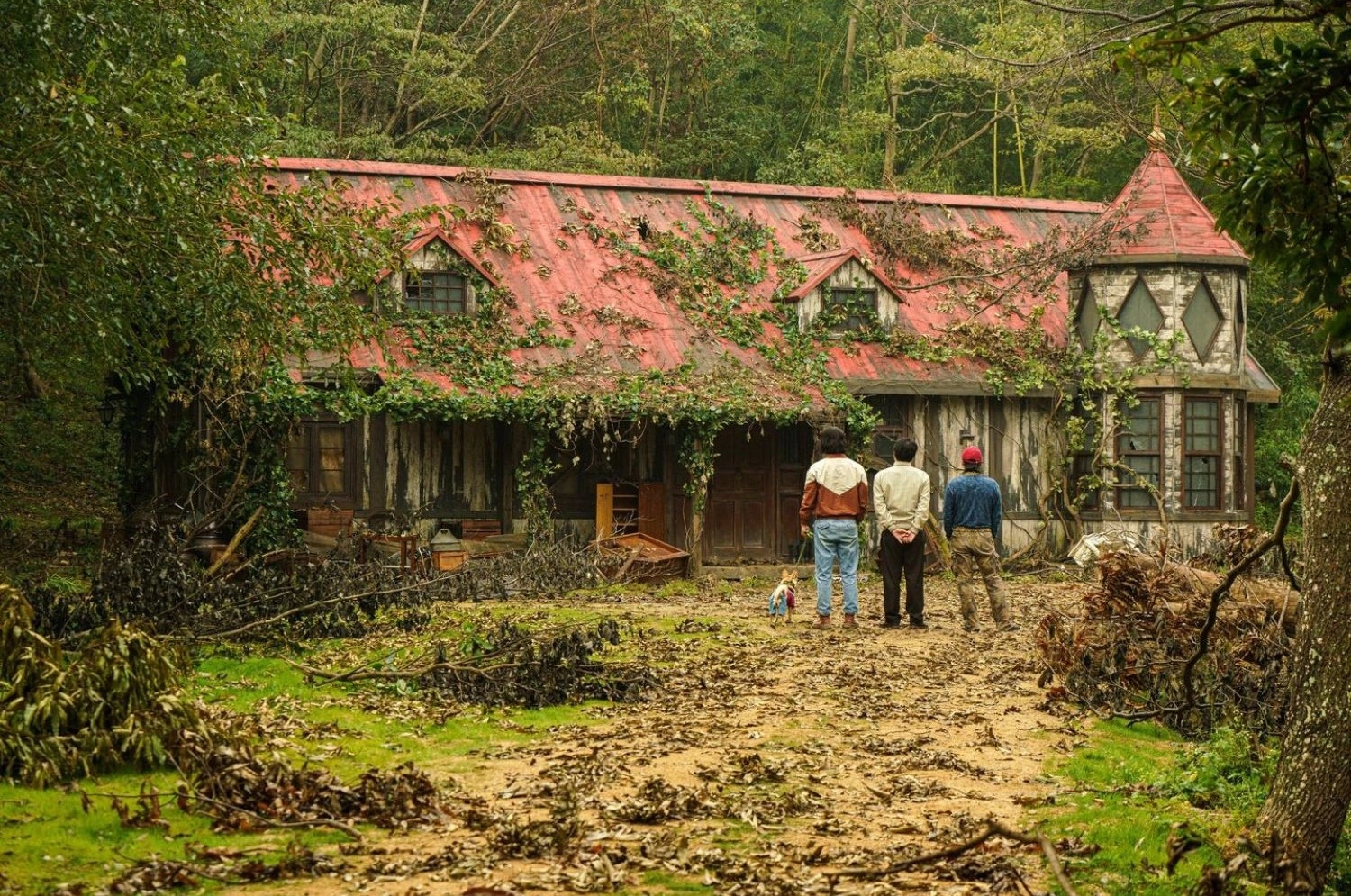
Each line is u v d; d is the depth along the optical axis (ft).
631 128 142.61
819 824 24.79
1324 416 22.08
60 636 42.14
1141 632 39.11
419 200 85.97
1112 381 87.15
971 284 92.17
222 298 51.29
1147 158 91.50
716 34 137.59
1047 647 40.75
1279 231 22.70
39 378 105.70
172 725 26.99
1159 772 30.14
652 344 82.48
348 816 24.82
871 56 144.05
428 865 21.79
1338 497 21.71
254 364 58.44
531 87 129.80
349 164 86.58
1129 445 87.76
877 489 55.01
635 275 86.63
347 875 21.17
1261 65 21.83
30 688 26.99
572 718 35.17
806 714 36.11
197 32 54.39
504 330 79.61
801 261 90.12
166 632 43.34
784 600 56.75
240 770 25.30
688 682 40.45
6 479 94.38
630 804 25.40
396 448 76.84
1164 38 23.66
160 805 24.70
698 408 78.48
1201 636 27.81
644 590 70.38
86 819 23.43
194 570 51.88
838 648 48.08
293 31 116.88
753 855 22.70
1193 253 86.69
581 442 80.69
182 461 72.64
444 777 28.09
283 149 110.11
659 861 22.21
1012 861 22.89
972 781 29.35
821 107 150.00
